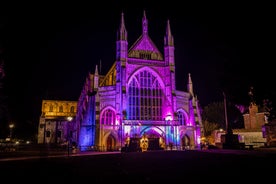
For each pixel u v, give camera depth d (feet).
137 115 223.92
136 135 212.23
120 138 206.59
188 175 50.96
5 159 100.22
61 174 55.93
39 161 88.28
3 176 53.26
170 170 58.95
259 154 87.51
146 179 47.75
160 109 233.76
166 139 222.48
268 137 182.09
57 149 208.03
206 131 317.42
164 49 249.34
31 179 49.60
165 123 225.56
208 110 335.47
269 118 64.28
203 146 204.95
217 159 78.69
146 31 248.73
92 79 238.68
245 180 43.60
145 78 235.81
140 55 240.12
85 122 216.54
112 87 222.89
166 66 242.37
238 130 232.73
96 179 49.21
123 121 211.20
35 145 251.19
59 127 361.30
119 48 230.68
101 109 216.54
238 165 61.77
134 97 227.61
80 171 60.59
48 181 47.50
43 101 409.28
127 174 54.60
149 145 188.55
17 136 344.08
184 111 248.32
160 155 105.50
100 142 205.05
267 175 46.85
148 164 72.79
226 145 142.41
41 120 360.69
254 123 233.35
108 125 210.59
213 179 45.83
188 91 259.39
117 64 228.63
